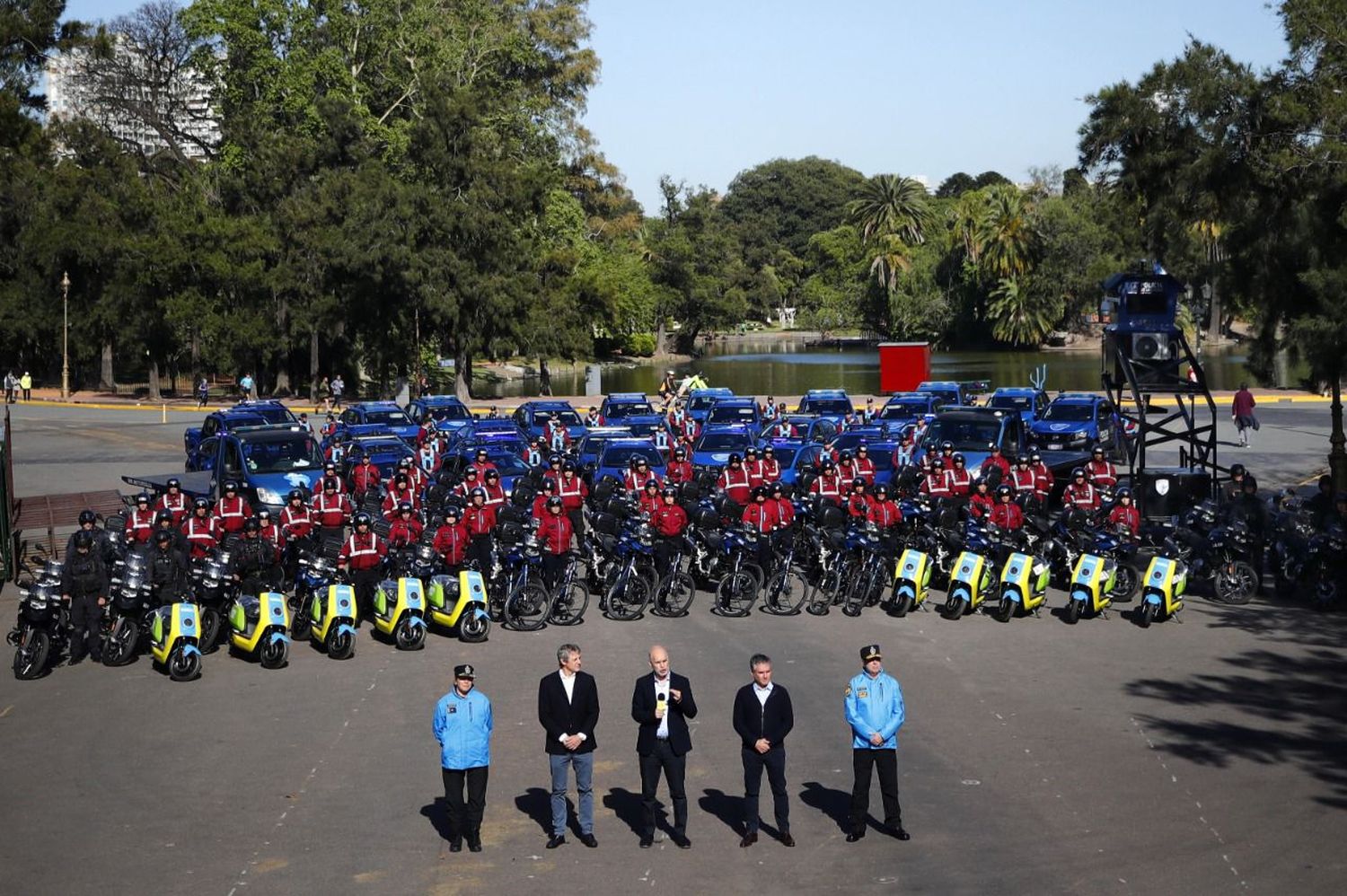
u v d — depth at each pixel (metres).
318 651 19.11
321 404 68.56
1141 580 21.33
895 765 11.57
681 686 11.49
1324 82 24.91
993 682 16.59
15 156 81.50
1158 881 10.51
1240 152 25.67
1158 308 28.06
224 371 72.69
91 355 76.94
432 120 71.12
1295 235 25.41
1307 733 14.33
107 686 17.38
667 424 38.66
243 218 71.88
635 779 13.38
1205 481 25.17
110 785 13.35
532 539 20.28
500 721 15.37
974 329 121.62
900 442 31.22
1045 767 13.35
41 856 11.51
